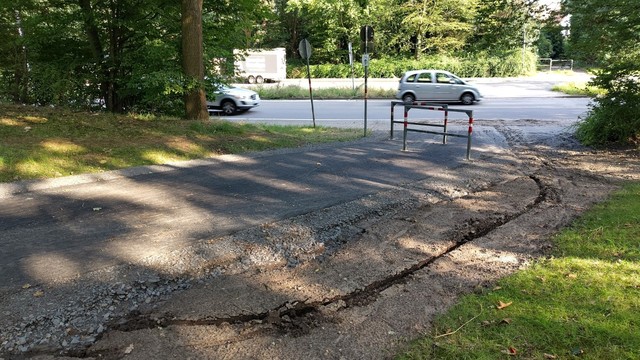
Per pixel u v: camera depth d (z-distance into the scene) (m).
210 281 4.31
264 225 5.68
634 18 10.80
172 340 3.40
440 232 5.62
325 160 9.70
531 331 3.36
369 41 14.34
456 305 3.80
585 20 11.41
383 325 3.57
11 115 10.43
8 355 3.20
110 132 10.31
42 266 4.45
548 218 6.09
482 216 6.21
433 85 24.75
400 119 18.64
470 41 43.12
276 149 10.84
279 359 3.17
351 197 6.92
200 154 9.82
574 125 13.23
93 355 3.23
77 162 8.36
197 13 12.37
